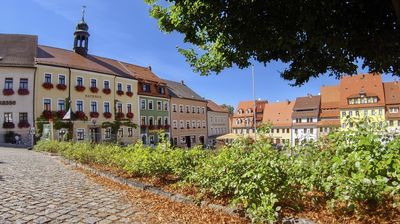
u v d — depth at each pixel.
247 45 5.88
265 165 5.00
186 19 6.47
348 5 5.09
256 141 6.06
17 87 38.66
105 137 46.34
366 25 5.20
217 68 8.48
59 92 41.50
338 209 4.67
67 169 12.54
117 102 48.81
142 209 6.16
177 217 5.58
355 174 4.15
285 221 4.53
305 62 6.38
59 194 7.59
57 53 45.41
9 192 7.80
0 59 38.75
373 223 4.18
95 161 12.61
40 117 39.22
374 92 60.75
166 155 8.34
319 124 64.06
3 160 16.06
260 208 4.61
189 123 64.25
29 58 40.59
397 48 5.21
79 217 5.70
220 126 75.31
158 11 7.40
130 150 11.25
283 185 4.95
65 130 40.72
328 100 66.62
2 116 37.69
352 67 6.21
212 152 8.05
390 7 4.99
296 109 68.12
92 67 46.25
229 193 5.91
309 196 5.24
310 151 5.80
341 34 5.21
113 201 6.84
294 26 5.41
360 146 4.82
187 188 7.15
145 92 53.84
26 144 34.97
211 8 5.56
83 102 44.06
